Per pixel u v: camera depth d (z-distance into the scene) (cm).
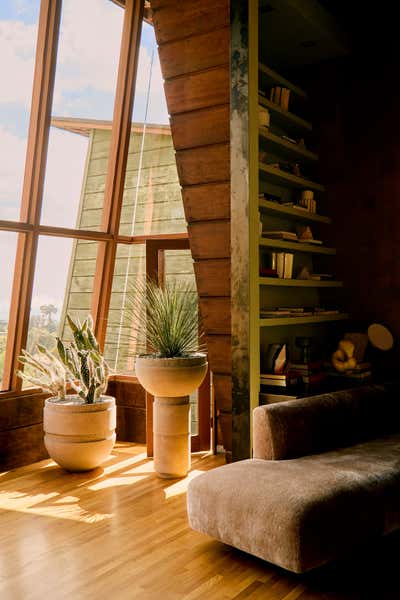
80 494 385
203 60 402
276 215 446
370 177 469
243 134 380
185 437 422
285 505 258
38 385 445
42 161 442
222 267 425
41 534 320
